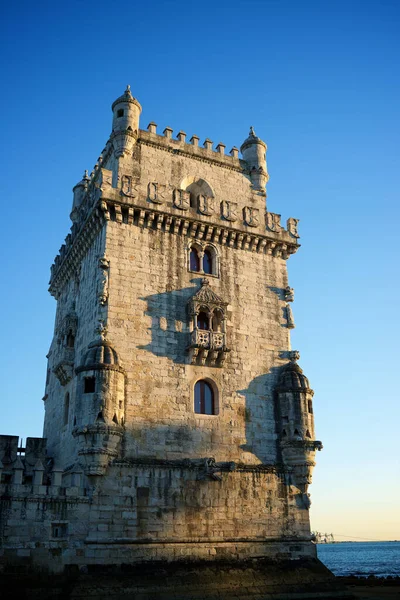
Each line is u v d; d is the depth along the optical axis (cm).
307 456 3484
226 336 3647
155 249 3619
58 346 4025
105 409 2995
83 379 3092
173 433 3234
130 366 3256
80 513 2842
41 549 2712
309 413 3628
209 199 3931
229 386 3531
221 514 3181
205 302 3591
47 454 4088
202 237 3844
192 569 2955
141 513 2969
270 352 3794
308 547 3356
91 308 3500
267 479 3400
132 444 3089
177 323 3509
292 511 3400
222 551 3095
